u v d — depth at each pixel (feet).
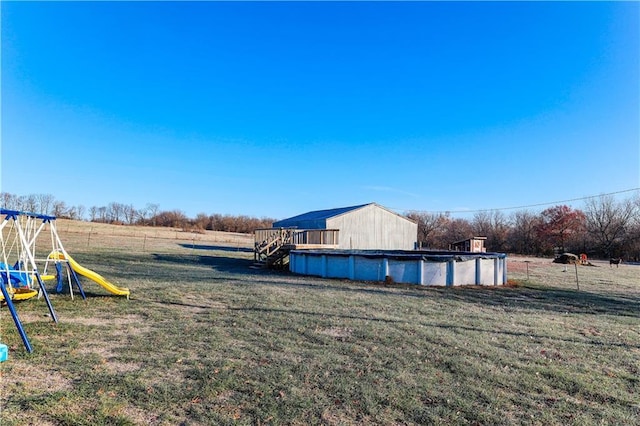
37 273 21.06
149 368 13.67
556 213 146.51
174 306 25.38
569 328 22.15
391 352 16.34
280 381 12.77
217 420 10.05
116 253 69.77
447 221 174.81
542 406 11.44
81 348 15.76
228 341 17.43
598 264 103.35
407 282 42.04
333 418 10.35
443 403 11.45
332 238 68.80
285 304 26.73
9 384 11.82
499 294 36.22
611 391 12.69
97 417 9.98
